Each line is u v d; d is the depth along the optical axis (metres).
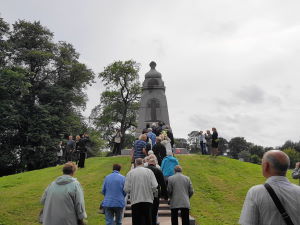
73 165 8.05
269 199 4.50
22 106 50.91
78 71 57.25
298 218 4.41
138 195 10.26
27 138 51.19
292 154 98.56
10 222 15.23
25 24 54.81
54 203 7.46
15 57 54.34
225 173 26.14
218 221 16.08
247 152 114.50
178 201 11.22
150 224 10.30
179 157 30.88
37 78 56.34
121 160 30.77
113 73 57.16
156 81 39.66
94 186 21.91
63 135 51.91
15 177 27.53
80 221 7.62
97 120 61.28
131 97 59.06
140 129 38.62
